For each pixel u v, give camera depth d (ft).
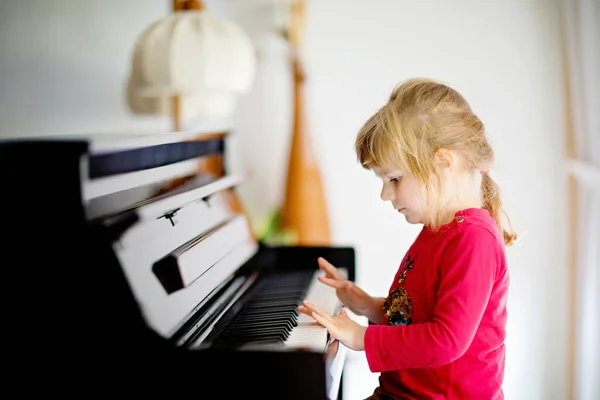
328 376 3.60
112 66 7.17
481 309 4.00
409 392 4.33
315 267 6.15
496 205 4.71
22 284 3.33
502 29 8.91
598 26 7.00
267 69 9.82
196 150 5.08
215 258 4.58
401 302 4.42
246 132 9.97
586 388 7.53
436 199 4.24
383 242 9.79
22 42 5.59
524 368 8.99
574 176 8.41
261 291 5.32
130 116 7.59
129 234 3.49
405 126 4.16
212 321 4.20
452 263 4.06
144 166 4.09
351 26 9.48
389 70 9.44
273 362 3.30
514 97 8.92
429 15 9.20
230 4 9.80
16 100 5.51
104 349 3.34
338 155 9.73
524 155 8.91
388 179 4.33
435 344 3.91
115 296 3.29
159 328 3.39
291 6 9.14
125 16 7.46
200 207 4.78
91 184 3.39
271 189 9.99
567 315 8.73
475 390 4.19
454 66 9.16
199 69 6.76
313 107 9.71
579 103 7.61
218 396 3.32
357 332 4.05
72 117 6.40
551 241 8.86
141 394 3.34
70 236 3.25
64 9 6.21
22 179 3.25
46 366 3.37
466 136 4.28
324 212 9.09
